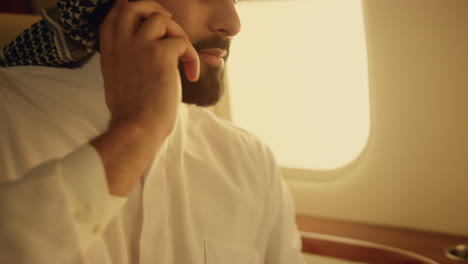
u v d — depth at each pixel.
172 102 0.67
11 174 0.77
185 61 0.73
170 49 0.68
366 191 1.75
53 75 0.91
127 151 0.62
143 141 0.63
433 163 1.61
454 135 1.56
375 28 1.54
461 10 1.43
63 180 0.57
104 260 0.79
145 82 0.67
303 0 1.60
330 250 1.67
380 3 1.50
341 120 1.70
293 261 1.22
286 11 1.64
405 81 1.56
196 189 1.02
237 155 1.13
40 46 0.90
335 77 1.66
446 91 1.53
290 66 1.71
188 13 0.90
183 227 0.95
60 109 0.87
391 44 1.54
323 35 1.62
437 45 1.49
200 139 1.11
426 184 1.64
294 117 1.77
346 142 1.73
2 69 0.90
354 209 1.79
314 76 1.68
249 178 1.12
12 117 0.82
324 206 1.84
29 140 0.82
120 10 0.72
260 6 1.67
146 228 0.86
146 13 0.72
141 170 0.63
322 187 1.82
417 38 1.50
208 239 0.98
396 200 1.71
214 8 0.91
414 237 1.66
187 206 0.97
